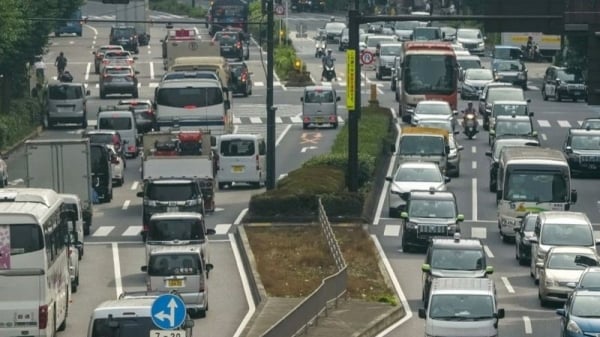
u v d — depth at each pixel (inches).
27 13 7504.9
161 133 5659.5
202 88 6540.4
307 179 5310.0
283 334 3134.8
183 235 4183.1
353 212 5088.6
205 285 3762.3
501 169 5034.5
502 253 4672.7
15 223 3233.3
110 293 4057.6
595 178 6235.2
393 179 5378.9
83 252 4675.2
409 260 4530.0
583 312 3265.3
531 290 4079.7
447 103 7239.2
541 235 4192.9
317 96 7662.4
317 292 3555.6
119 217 5374.0
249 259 4448.8
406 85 7716.5
